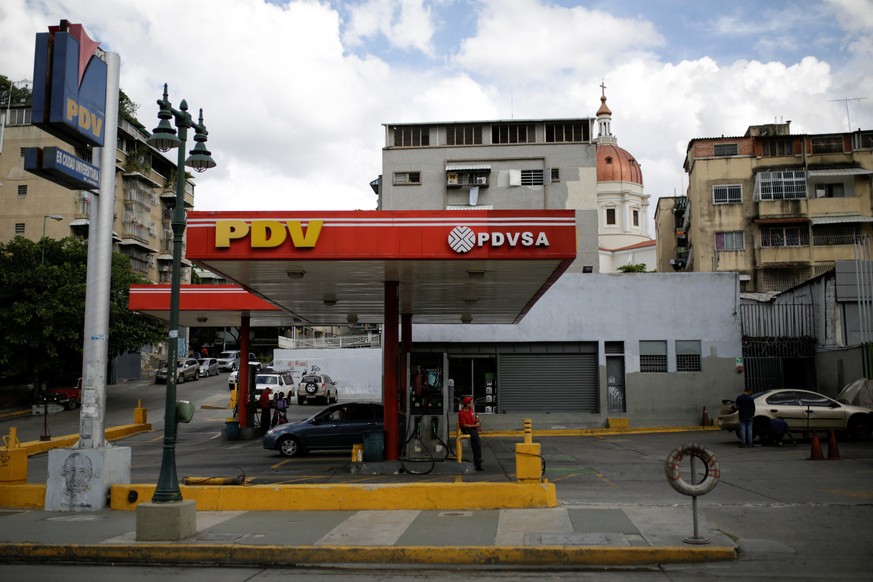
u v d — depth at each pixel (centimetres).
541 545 943
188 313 2759
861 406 2269
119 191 6122
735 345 2914
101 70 1298
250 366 2853
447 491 1225
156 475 1744
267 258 1480
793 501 1259
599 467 1775
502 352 2950
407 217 1489
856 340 2770
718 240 5066
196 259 1491
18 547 995
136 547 980
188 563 970
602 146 9162
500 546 941
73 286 3972
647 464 1827
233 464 1969
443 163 5053
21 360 3966
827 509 1177
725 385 2898
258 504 1249
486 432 2828
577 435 2759
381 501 1234
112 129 1346
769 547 949
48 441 2488
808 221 4938
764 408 2212
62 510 1276
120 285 4225
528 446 1256
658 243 7288
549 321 2933
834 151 5056
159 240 6806
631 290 2941
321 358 5206
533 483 1243
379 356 5162
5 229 5631
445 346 2952
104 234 1339
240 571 916
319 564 944
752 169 5097
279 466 1906
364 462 1709
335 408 2180
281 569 927
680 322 2928
